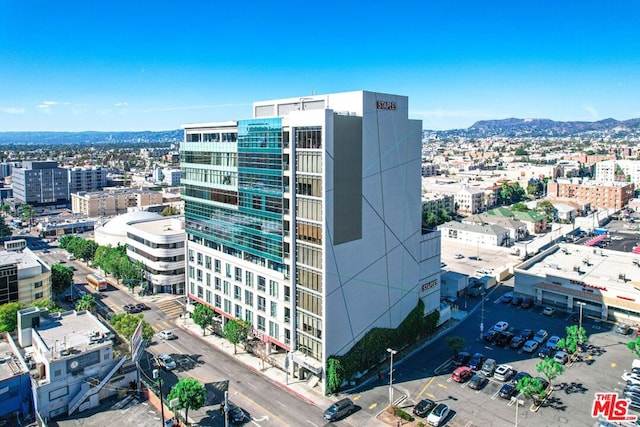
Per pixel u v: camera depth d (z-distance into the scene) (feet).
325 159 246.06
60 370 233.55
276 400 252.21
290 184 265.13
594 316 373.40
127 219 567.18
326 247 252.42
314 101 289.33
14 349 258.98
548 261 450.30
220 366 291.38
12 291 338.13
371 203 279.49
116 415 235.81
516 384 257.34
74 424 227.81
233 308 329.52
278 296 288.51
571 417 235.20
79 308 349.61
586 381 270.46
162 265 426.92
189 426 228.22
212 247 348.18
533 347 310.65
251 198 297.12
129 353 270.67
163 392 258.98
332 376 256.11
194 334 342.23
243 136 296.92
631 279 387.75
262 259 299.99
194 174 355.77
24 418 232.94
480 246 618.85
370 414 238.89
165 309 395.75
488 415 237.45
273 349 308.60
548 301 401.70
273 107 316.40
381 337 289.53
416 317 322.34
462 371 273.95
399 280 310.04
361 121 265.13
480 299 417.69
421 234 330.54
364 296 281.54
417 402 249.75
